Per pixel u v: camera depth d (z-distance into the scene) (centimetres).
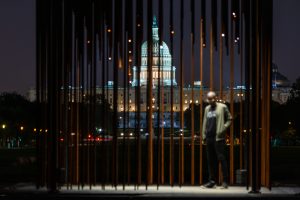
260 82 2034
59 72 2019
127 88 2227
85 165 2336
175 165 4312
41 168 2109
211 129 2148
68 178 2309
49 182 2075
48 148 2072
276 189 2114
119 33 2109
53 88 1948
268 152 2070
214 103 2169
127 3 2108
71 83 2214
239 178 2341
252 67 1923
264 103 2116
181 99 2183
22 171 3578
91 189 2078
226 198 1819
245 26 2038
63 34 2136
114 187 2139
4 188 2120
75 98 2231
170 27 2122
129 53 2109
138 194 1891
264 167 2164
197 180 2847
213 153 2155
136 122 2106
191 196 1838
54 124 1947
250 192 1941
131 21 2106
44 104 2109
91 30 2141
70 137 2302
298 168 3875
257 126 1997
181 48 2142
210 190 2061
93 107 2181
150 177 2272
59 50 1998
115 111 2061
